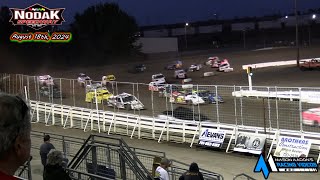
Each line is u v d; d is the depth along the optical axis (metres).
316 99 30.11
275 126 26.89
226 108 33.56
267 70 67.88
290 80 53.22
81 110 34.00
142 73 77.88
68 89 53.75
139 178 8.63
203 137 25.38
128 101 38.53
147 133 29.33
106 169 9.77
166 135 28.11
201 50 123.44
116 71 82.56
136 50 107.56
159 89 42.03
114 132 30.89
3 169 1.69
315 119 26.33
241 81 56.56
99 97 42.84
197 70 76.12
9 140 1.69
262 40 141.88
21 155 1.74
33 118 37.03
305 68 62.00
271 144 22.09
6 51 92.50
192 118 28.48
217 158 22.50
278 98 35.72
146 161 16.25
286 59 82.88
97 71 84.00
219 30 163.38
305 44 110.62
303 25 148.50
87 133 30.89
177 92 38.88
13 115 1.70
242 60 87.12
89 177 9.45
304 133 21.62
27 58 93.31
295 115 29.14
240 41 144.75
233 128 24.38
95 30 102.00
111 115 32.12
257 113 30.86
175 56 105.12
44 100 44.44
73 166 9.69
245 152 22.94
